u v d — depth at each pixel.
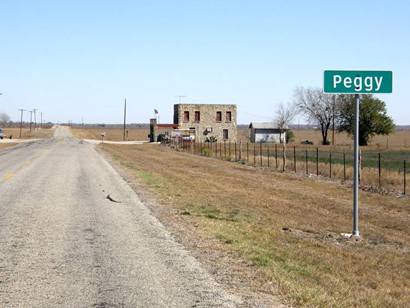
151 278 8.24
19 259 9.37
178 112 105.81
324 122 115.12
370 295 8.71
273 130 114.19
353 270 10.91
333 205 21.78
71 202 17.17
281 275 8.78
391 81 13.21
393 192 25.41
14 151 54.12
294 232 15.23
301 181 30.31
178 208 16.95
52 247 10.41
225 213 17.23
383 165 44.28
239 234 12.91
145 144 92.12
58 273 8.46
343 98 110.69
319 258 11.56
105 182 24.00
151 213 15.42
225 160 48.28
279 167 39.25
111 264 9.12
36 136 146.75
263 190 26.14
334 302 7.57
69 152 52.78
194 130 104.19
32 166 32.72
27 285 7.75
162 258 9.64
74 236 11.60
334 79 13.09
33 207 15.87
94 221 13.65
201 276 8.44
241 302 7.13
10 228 12.42
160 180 26.66
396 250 13.91
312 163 41.81
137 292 7.48
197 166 40.59
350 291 8.73
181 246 10.78
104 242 11.02
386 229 17.14
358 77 13.12
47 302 6.97
